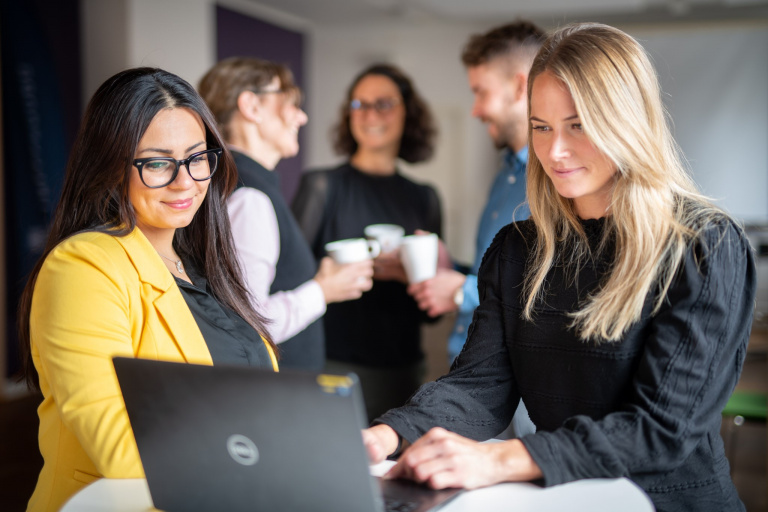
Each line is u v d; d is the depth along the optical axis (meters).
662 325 1.09
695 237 1.09
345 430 0.81
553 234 1.25
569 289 1.22
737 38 7.96
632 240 1.13
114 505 0.99
